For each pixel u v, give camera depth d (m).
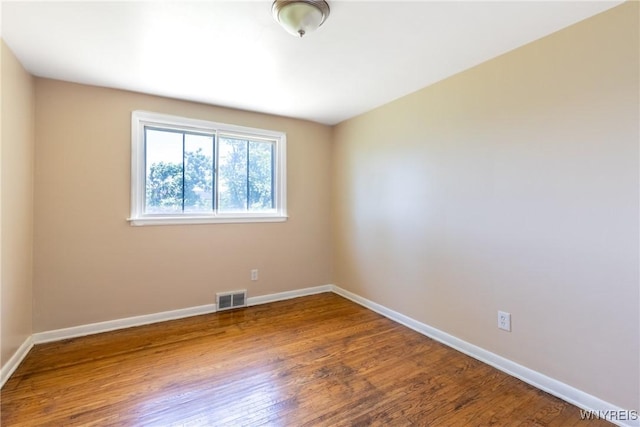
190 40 1.92
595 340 1.69
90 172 2.63
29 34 1.84
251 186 3.51
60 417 1.62
